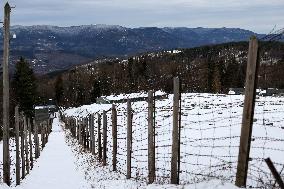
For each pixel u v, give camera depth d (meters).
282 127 20.86
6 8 16.88
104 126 19.73
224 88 124.12
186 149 18.03
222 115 30.19
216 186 8.61
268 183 8.95
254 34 8.17
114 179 14.69
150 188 10.74
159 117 31.45
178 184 10.59
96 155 24.48
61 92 183.25
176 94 10.71
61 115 140.88
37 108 77.50
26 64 81.94
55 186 16.23
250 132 8.30
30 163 23.52
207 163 14.50
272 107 31.84
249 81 8.22
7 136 16.52
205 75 120.50
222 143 18.95
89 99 167.50
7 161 16.45
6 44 16.84
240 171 8.39
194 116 31.23
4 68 16.80
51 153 32.34
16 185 16.58
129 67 153.25
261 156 14.02
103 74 166.88
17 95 79.44
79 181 16.69
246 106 8.29
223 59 133.50
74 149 34.00
